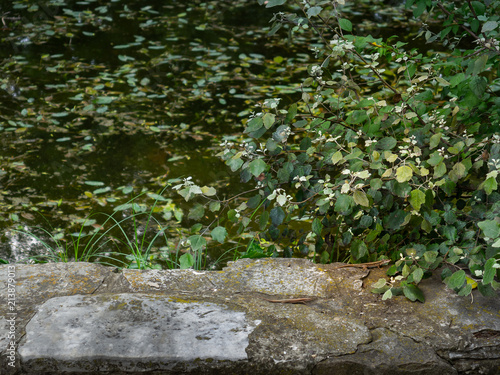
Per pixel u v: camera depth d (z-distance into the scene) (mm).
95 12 7180
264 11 7547
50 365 1715
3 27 6527
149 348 1747
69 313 1887
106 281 2162
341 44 2436
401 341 1827
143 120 4738
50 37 6336
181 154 4273
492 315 1937
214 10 7516
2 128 4496
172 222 3547
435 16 2941
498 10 2928
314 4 2551
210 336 1808
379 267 2268
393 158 2053
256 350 1762
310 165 2451
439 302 2010
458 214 2289
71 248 3260
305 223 3516
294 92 5207
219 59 5949
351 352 1776
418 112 2516
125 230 3451
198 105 5016
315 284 2141
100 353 1725
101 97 5039
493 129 2637
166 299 1984
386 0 7883
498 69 2496
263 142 4414
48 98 5004
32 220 3484
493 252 1893
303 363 1743
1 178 3875
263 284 2145
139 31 6633
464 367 1795
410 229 2430
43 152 4215
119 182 3908
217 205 2385
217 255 3236
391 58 2715
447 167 2322
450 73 2857
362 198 2039
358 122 2512
